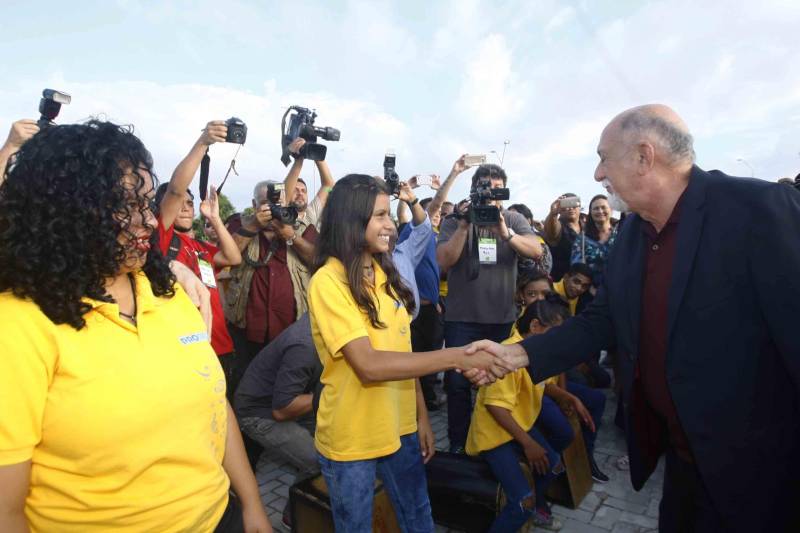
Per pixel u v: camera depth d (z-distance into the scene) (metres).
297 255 3.90
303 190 4.52
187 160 2.71
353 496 1.78
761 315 1.34
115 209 0.99
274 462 3.68
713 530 1.57
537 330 2.80
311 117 4.16
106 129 1.04
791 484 1.39
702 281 1.40
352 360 1.65
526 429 2.68
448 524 2.67
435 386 5.50
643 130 1.50
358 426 1.76
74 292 0.96
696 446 1.41
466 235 3.68
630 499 3.12
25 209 0.95
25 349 0.91
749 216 1.35
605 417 4.54
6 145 2.33
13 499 0.90
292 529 2.46
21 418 0.90
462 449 3.44
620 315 1.68
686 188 1.49
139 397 1.01
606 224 5.12
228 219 4.71
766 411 1.36
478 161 4.06
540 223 7.95
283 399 2.71
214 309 3.29
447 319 3.89
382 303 1.86
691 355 1.41
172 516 1.06
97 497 0.98
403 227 3.34
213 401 1.19
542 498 2.81
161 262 1.22
